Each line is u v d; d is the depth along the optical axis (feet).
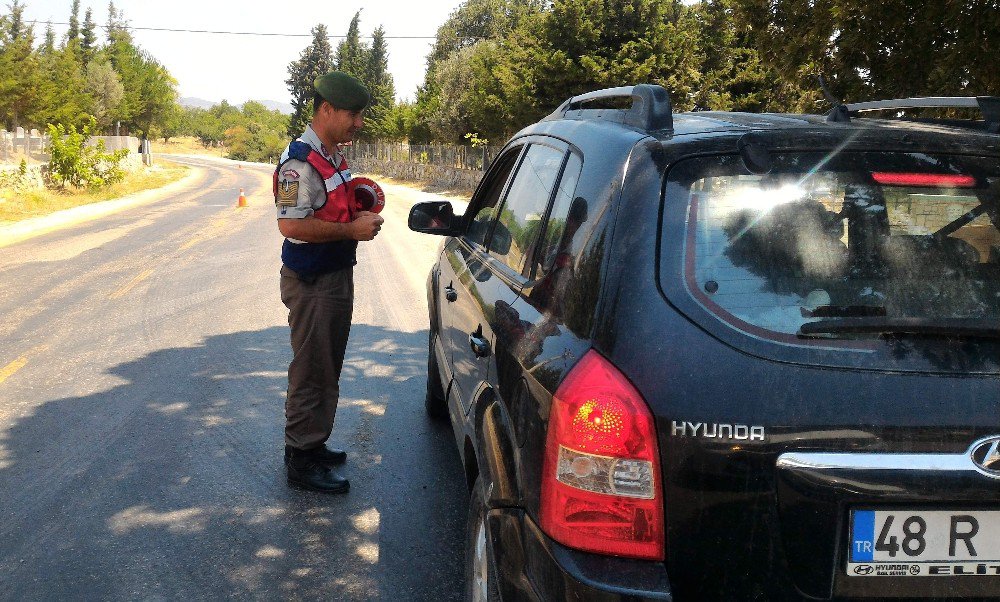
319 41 286.46
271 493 13.15
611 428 5.67
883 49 21.27
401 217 68.08
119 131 247.29
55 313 27.12
